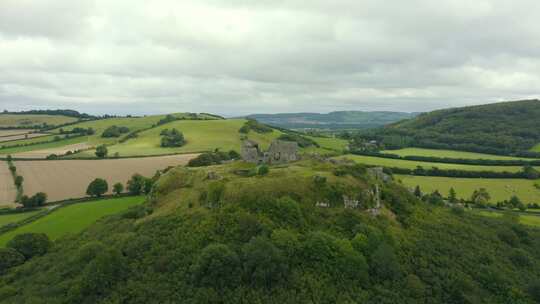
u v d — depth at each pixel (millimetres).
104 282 49688
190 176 85188
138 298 46719
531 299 54656
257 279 47719
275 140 102812
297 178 72250
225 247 50812
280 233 55625
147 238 59375
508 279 58250
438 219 78000
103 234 71125
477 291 54219
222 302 45469
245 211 61969
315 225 62469
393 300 49438
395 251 60281
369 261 55219
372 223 65938
